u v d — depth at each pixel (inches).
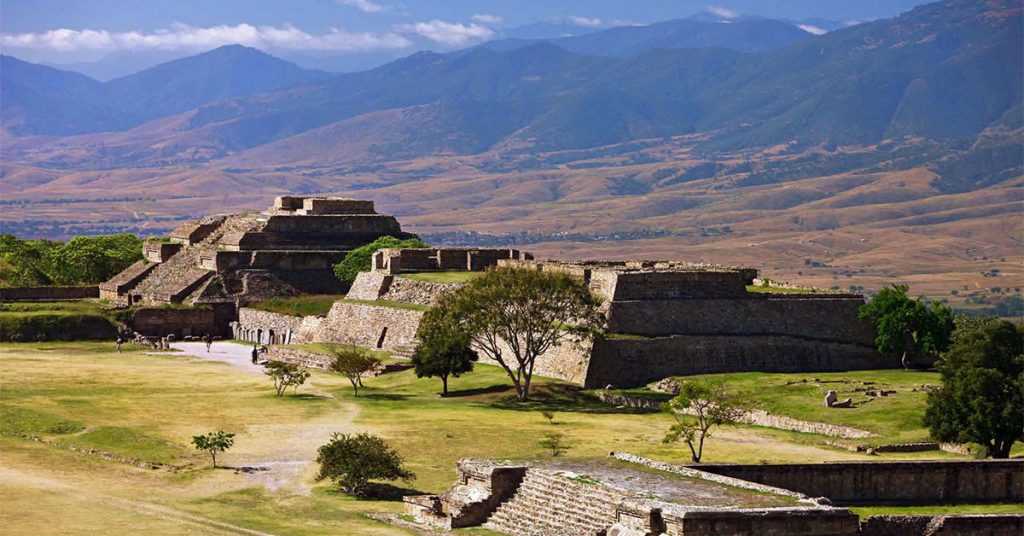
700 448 5034.5
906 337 7313.0
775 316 7303.2
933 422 5167.3
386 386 7175.2
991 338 5177.2
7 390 6505.9
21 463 4822.8
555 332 6766.7
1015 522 3663.9
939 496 4136.3
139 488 4485.7
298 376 6781.5
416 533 3836.1
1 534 3690.9
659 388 6737.2
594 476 3838.6
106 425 5575.8
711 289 7278.5
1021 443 5354.3
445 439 5423.2
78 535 3713.1
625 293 7130.9
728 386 6505.9
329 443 4985.2
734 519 3331.7
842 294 7509.8
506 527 3786.9
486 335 7126.0
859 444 5260.8
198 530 3823.8
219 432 5157.5
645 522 3376.0
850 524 3417.8
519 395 6643.7
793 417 5816.9
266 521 4005.9
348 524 3976.4
